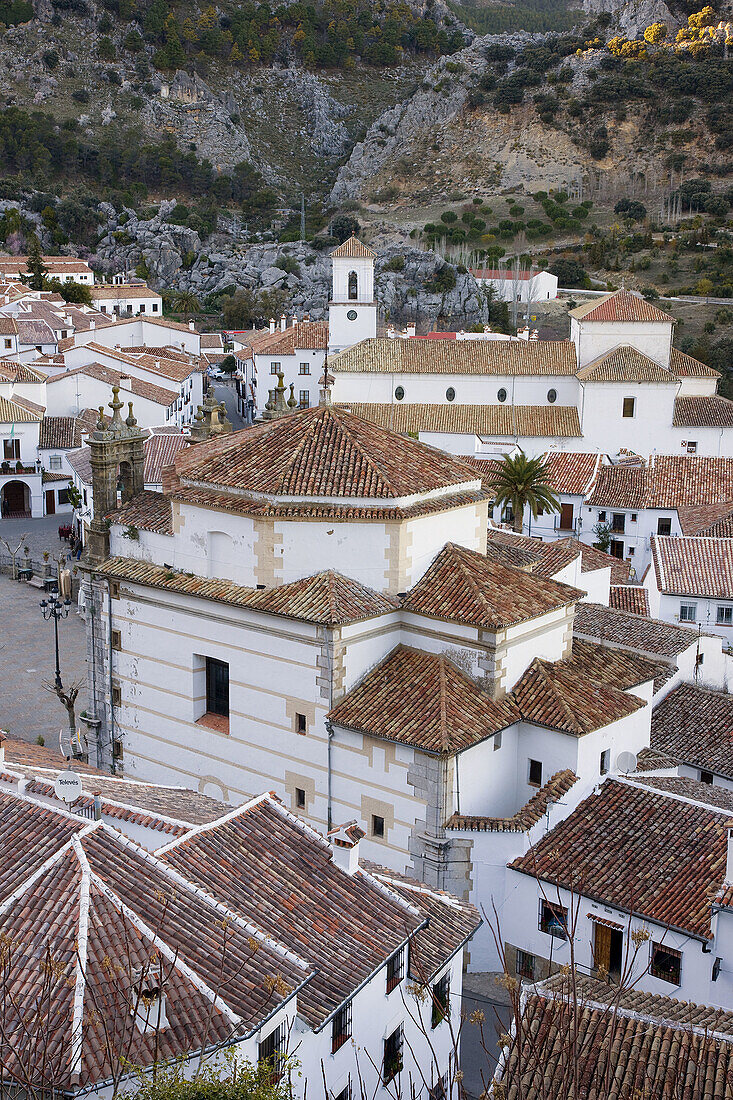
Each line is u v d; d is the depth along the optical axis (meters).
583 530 88.56
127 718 46.56
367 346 106.12
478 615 38.31
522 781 40.38
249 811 29.72
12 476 108.12
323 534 39.84
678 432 99.50
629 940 34.56
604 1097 22.61
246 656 41.16
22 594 84.69
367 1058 26.97
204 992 22.78
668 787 40.97
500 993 36.41
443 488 41.50
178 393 124.62
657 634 54.00
